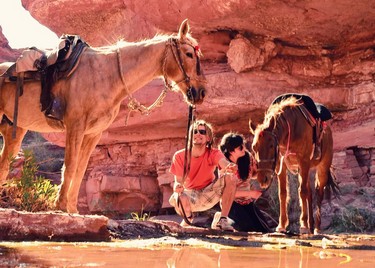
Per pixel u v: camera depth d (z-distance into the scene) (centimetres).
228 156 886
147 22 1970
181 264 407
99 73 756
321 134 1010
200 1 1731
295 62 1872
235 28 1823
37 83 768
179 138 2005
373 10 1677
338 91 1842
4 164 833
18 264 380
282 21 1744
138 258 439
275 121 912
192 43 776
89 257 438
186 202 786
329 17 1706
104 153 2117
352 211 1484
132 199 2041
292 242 677
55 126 784
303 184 987
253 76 1836
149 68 771
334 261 459
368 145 1753
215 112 1836
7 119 789
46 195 923
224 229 787
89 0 2059
